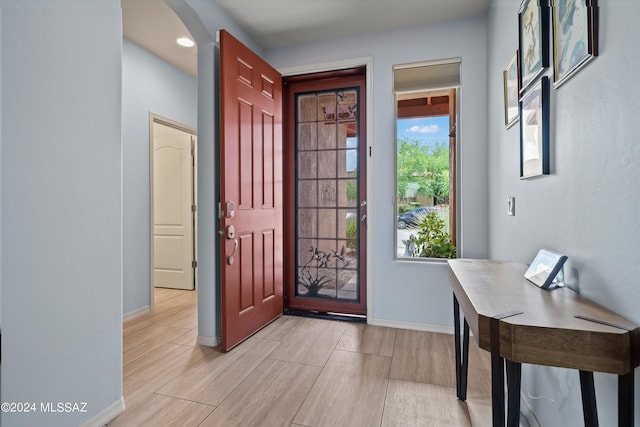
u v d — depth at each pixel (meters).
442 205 2.82
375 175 2.83
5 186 1.18
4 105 1.18
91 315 1.49
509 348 0.82
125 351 2.33
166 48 3.21
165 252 4.29
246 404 1.68
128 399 1.73
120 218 1.64
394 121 2.79
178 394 1.77
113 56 1.60
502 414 0.87
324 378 1.94
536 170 1.41
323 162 3.19
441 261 2.71
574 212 1.11
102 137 1.55
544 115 1.32
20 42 1.23
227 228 2.30
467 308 1.06
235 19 2.63
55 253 1.35
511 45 1.86
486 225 2.56
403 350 2.32
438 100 2.83
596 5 0.96
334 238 3.17
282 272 3.08
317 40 2.98
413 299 2.74
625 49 0.84
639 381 0.78
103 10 1.56
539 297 1.04
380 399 1.72
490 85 2.41
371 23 2.69
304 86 3.22
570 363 0.77
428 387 1.83
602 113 0.95
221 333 2.43
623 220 0.85
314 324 2.85
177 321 3.00
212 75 2.42
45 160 1.31
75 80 1.43
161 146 4.28
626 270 0.84
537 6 1.37
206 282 2.46
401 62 2.76
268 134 2.84
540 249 1.42
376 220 2.83
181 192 4.25
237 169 2.42
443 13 2.55
